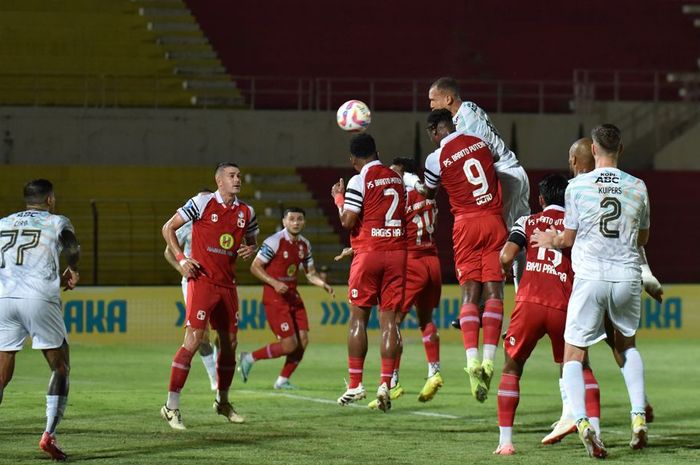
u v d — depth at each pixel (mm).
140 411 30109
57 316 22250
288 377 38094
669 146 85438
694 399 35625
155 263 73812
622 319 22391
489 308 26516
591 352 58938
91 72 88188
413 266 32375
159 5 95375
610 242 22109
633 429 22375
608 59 97250
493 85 93875
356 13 98438
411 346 61969
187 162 80062
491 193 26969
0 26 89750
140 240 74312
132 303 62031
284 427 26984
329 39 96062
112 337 61781
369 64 94438
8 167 76750
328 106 84312
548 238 22328
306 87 91938
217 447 23234
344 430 26422
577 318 22219
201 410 30812
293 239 37875
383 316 28969
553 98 93438
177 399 26594
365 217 29109
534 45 97750
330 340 63969
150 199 71938
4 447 23016
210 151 80312
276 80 91812
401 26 97812
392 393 32250
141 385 39250
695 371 48344
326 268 64812
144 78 87312
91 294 61625
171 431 25969
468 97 92812
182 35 93250
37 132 78625
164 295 62375
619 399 35438
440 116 27516
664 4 101750
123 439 24422
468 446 23656
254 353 38688
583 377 22844
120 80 86688
